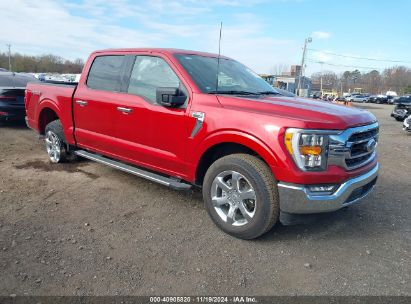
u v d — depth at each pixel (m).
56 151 6.08
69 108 5.48
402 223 4.23
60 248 3.37
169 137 4.13
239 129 3.50
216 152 4.03
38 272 2.98
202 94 3.93
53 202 4.49
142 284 2.90
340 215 4.39
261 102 3.68
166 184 4.15
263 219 3.45
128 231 3.78
